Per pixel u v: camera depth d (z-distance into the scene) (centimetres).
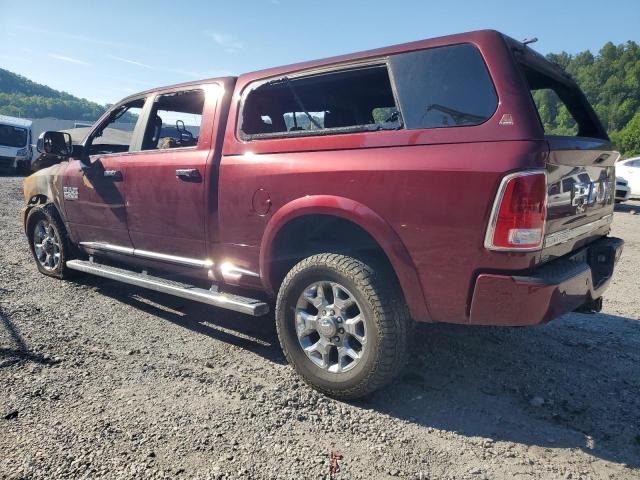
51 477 212
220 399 285
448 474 225
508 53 252
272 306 440
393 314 269
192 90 390
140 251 420
